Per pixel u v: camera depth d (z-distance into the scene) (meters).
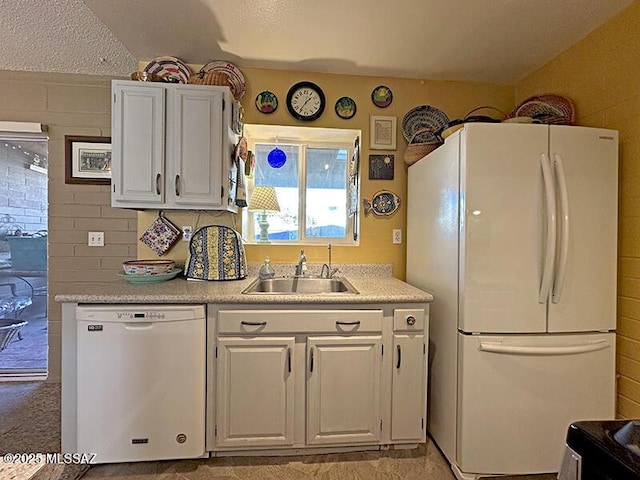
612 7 1.66
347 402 1.71
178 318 1.61
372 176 2.41
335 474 1.64
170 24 1.84
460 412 1.61
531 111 2.08
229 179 2.01
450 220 1.72
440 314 1.83
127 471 1.63
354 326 1.70
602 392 1.62
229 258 2.14
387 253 2.42
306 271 2.29
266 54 2.13
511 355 1.58
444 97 2.44
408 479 1.62
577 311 1.60
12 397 2.37
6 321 2.79
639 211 1.60
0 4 1.79
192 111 1.94
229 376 1.66
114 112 1.90
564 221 1.55
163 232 2.26
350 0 1.63
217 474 1.63
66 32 2.07
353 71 2.33
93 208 2.65
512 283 1.58
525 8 1.68
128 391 1.60
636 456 0.53
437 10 1.70
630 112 1.65
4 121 2.54
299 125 2.34
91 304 1.61
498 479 1.60
